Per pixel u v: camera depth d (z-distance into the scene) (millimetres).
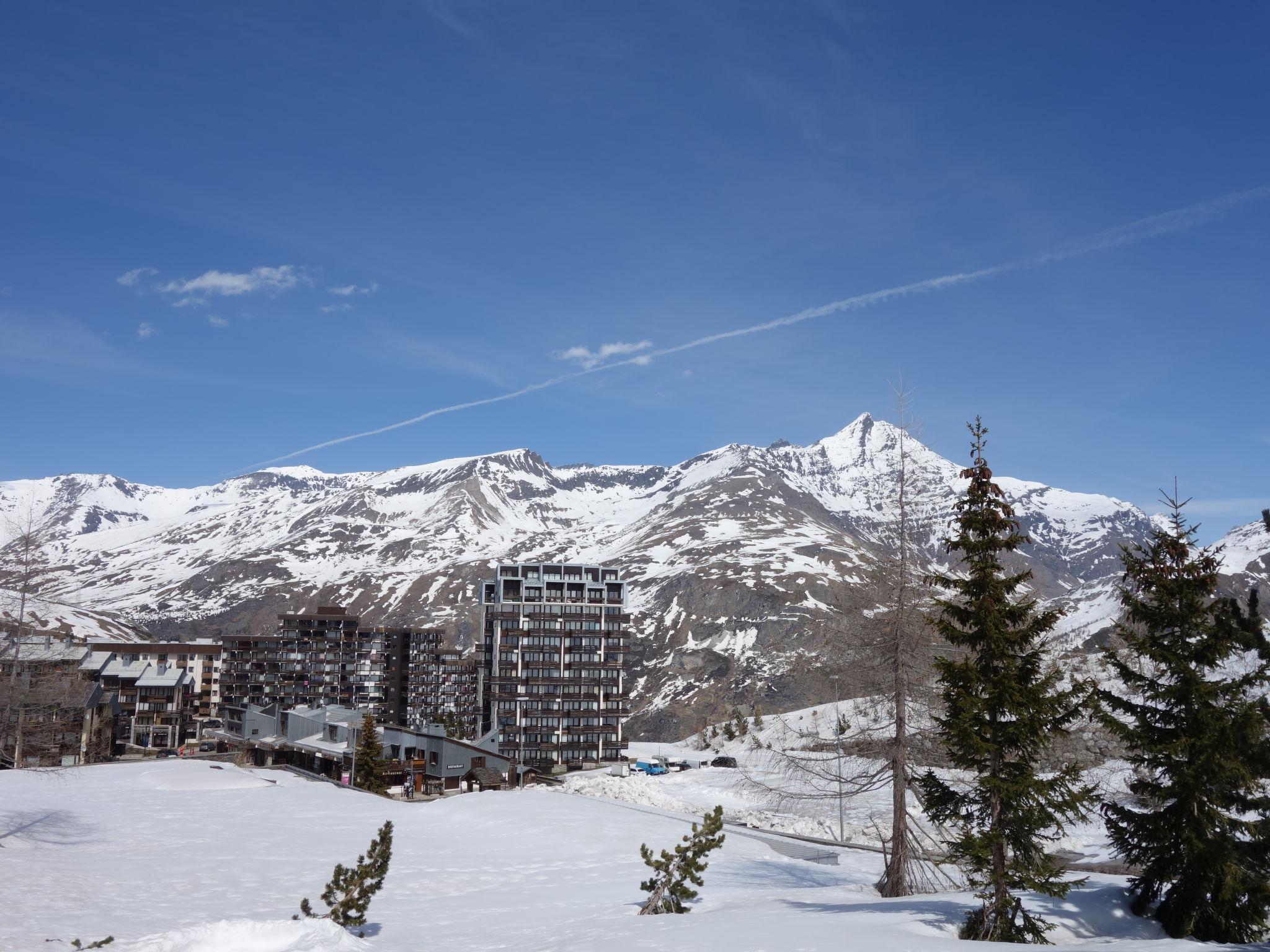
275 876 43938
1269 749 26812
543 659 156250
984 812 26938
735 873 45312
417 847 53156
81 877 41656
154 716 172375
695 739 171000
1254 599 29266
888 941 23188
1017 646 27062
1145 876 27328
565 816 61625
